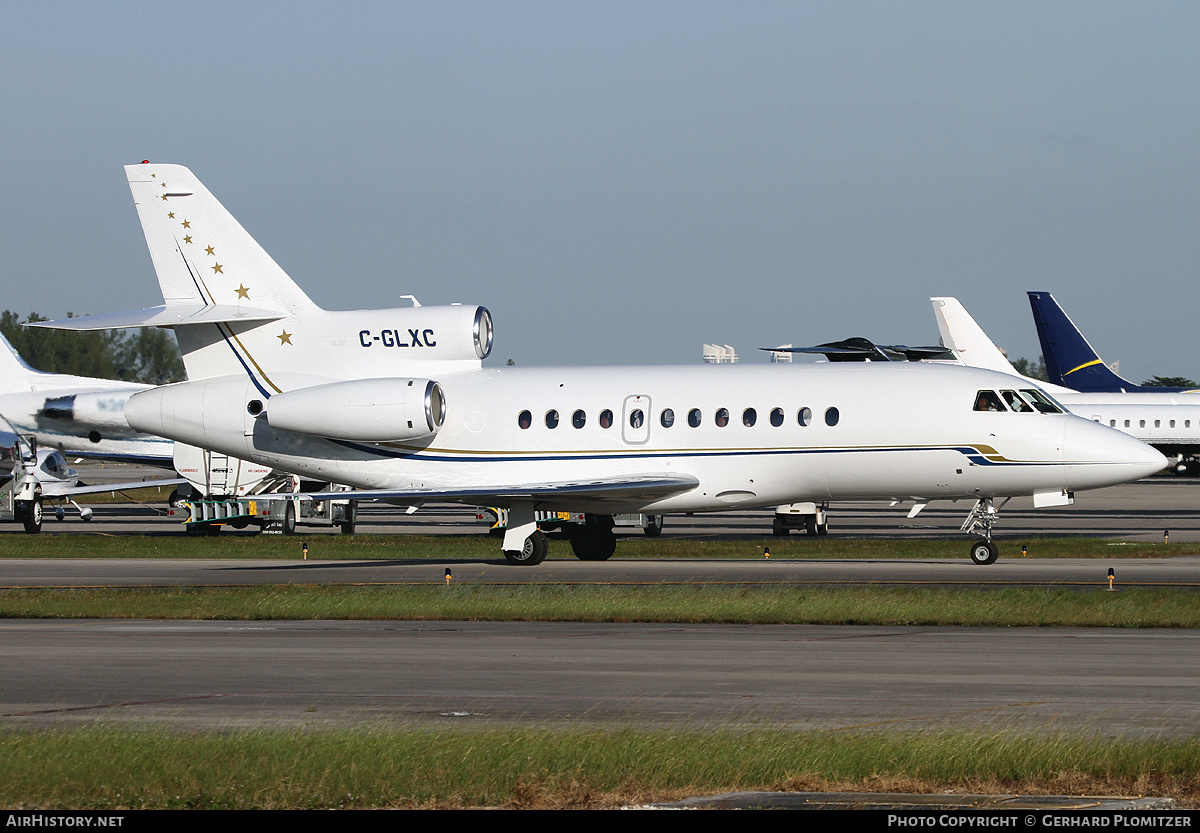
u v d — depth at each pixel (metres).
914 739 43.03
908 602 82.75
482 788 38.59
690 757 41.00
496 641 71.25
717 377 121.56
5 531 174.38
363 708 52.00
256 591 92.69
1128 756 40.94
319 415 123.12
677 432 119.88
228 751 42.31
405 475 126.88
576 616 81.25
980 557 116.69
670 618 80.50
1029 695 53.78
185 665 63.06
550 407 123.31
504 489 115.94
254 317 125.81
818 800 37.62
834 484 117.25
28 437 194.50
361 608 83.94
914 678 58.19
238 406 128.50
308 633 75.12
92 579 108.31
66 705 52.97
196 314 125.06
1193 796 37.75
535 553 120.56
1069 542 138.12
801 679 58.12
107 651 67.81
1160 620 76.75
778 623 79.19
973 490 115.50
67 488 190.88
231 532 168.38
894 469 115.19
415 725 48.22
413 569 116.12
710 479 118.94
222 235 127.75
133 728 47.75
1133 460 110.62
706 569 113.38
